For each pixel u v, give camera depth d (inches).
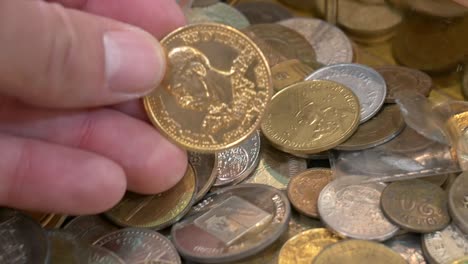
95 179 9.1
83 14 8.6
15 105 9.1
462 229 9.4
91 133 9.4
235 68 9.4
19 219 9.4
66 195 9.1
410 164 10.0
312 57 11.6
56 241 9.5
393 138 10.3
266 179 10.3
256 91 9.5
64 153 9.1
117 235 9.7
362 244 9.2
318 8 12.4
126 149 9.4
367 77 10.9
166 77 9.3
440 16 11.1
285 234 9.8
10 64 8.3
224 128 9.5
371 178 9.9
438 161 10.0
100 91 8.8
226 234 9.5
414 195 9.7
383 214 9.6
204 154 10.2
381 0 12.0
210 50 9.3
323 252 9.2
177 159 9.6
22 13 8.1
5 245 9.1
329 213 9.7
